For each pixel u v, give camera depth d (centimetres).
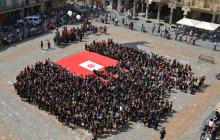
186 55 6134
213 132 3847
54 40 6278
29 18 7081
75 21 7512
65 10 8012
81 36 6512
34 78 4612
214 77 5378
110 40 6197
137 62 5375
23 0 7062
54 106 4103
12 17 7256
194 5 7031
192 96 4800
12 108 4312
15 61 5575
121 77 4784
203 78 5038
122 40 6638
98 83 4600
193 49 6412
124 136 3884
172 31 7262
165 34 6888
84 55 5853
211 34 6975
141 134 3947
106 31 7050
